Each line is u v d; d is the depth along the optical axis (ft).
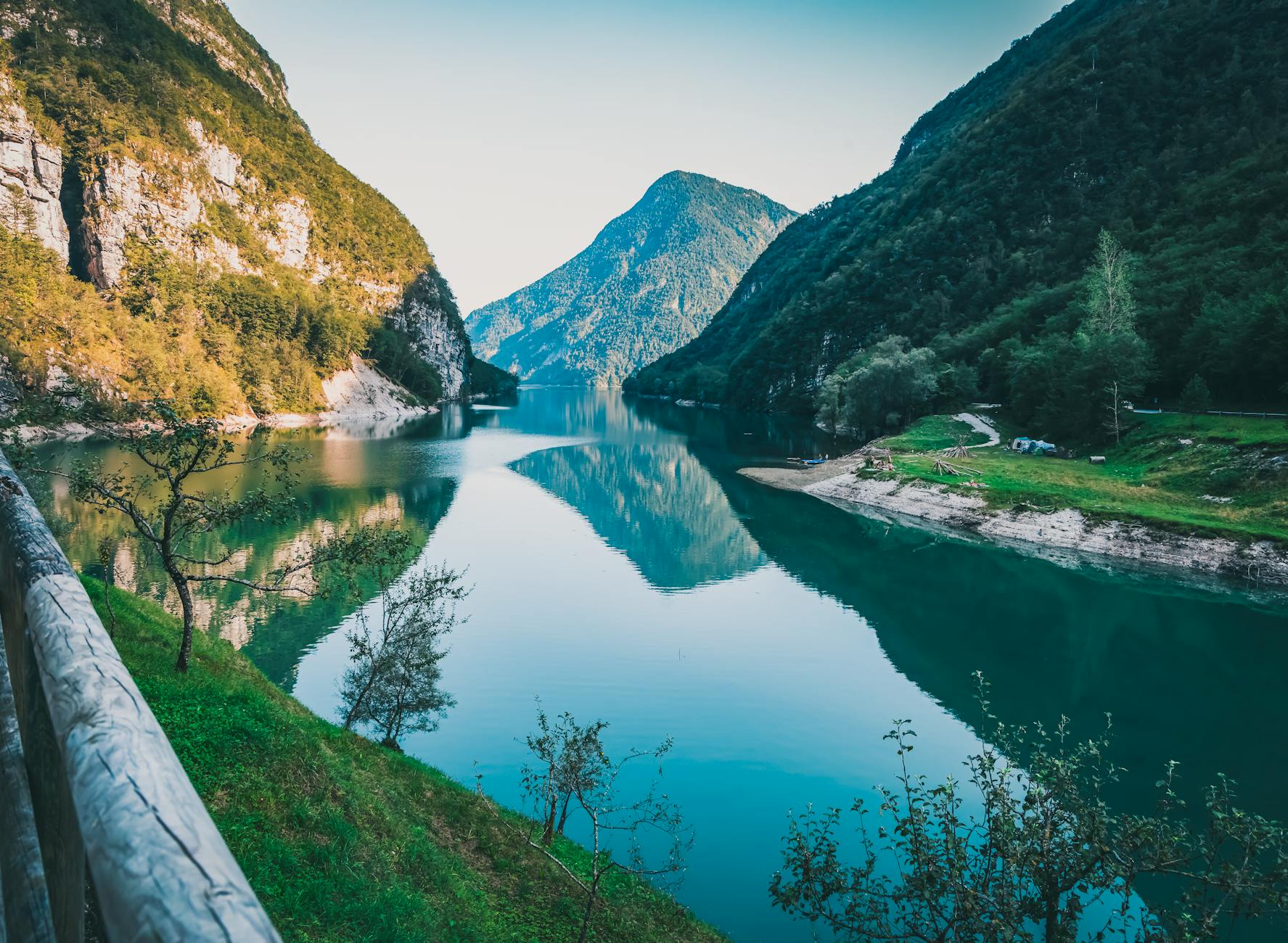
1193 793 92.53
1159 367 309.22
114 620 61.21
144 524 55.36
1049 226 575.38
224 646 75.77
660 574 186.70
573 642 139.95
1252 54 597.52
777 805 90.63
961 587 177.68
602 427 548.31
